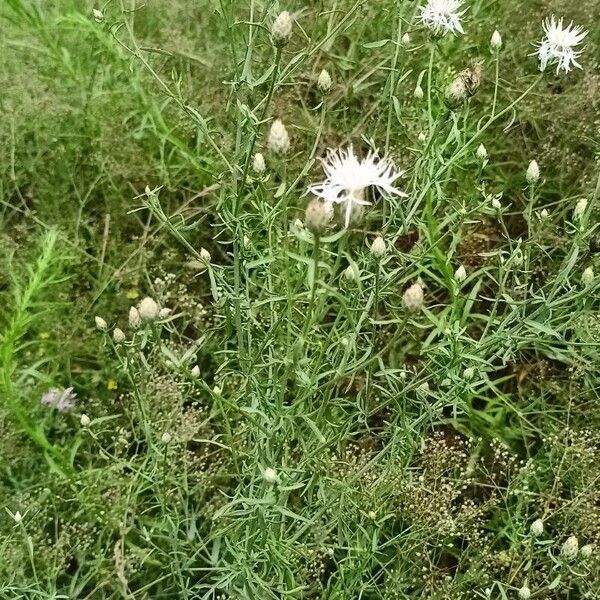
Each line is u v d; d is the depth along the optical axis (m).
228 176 0.64
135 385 0.50
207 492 0.62
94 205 0.73
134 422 0.65
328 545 0.52
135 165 0.70
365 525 0.54
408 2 0.59
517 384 0.67
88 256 0.68
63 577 0.59
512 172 0.73
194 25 0.77
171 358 0.45
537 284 0.67
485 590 0.54
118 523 0.54
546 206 0.66
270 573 0.53
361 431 0.55
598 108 0.70
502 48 0.74
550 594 0.58
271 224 0.48
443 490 0.57
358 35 0.71
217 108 0.72
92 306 0.67
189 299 0.69
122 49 0.71
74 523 0.58
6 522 0.58
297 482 0.49
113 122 0.71
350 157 0.43
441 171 0.51
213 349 0.66
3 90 0.72
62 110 0.71
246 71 0.49
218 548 0.55
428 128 0.54
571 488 0.59
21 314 0.57
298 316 0.58
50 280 0.61
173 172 0.71
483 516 0.62
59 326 0.65
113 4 0.76
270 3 0.52
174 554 0.53
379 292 0.47
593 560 0.55
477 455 0.59
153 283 0.70
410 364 0.66
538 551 0.54
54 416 0.64
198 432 0.64
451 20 0.54
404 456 0.54
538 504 0.61
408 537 0.54
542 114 0.70
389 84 0.56
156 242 0.68
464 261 0.69
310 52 0.49
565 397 0.62
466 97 0.49
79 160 0.74
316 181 0.68
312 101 0.75
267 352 0.56
